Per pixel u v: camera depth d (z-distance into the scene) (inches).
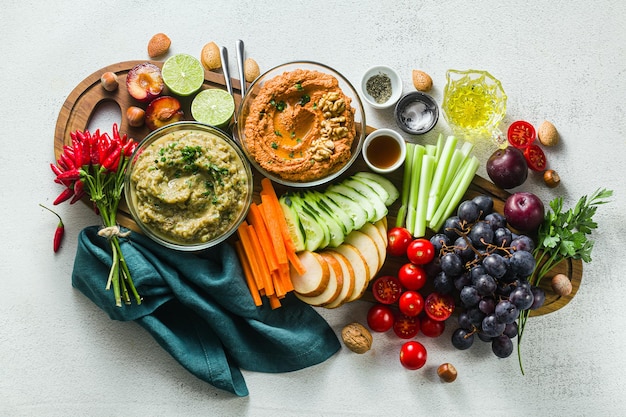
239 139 38.6
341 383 41.4
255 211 38.7
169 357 40.7
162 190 36.3
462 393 41.8
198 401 40.8
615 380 42.1
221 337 39.3
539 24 42.7
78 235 39.3
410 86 42.1
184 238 36.7
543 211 39.4
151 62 39.7
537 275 41.0
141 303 38.4
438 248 39.0
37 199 40.2
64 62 40.8
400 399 41.6
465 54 42.4
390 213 40.8
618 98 42.6
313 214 38.9
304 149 38.3
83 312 40.3
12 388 40.0
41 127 40.4
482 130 41.0
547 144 41.6
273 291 38.9
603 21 42.8
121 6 41.3
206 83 40.1
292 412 41.1
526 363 42.0
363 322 41.3
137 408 40.5
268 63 41.8
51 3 41.0
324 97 38.0
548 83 42.5
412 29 42.3
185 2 41.5
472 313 38.6
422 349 40.0
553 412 41.9
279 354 40.4
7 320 40.0
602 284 42.1
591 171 42.3
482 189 41.1
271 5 41.9
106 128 40.2
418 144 41.7
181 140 36.8
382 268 40.8
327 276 38.7
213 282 38.2
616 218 42.3
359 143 38.9
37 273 40.1
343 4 42.1
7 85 40.4
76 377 40.3
